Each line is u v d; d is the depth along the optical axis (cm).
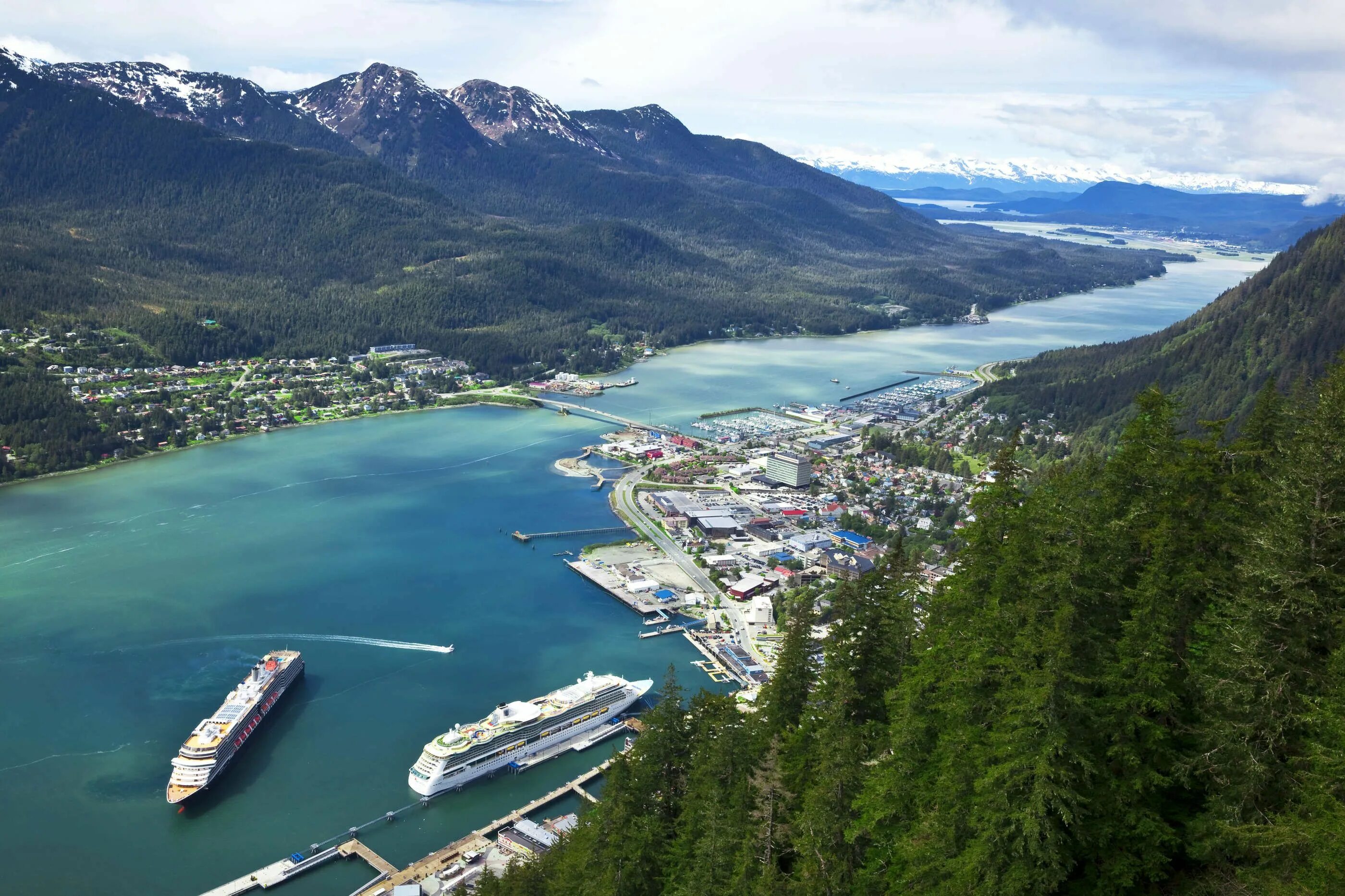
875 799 9269
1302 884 6838
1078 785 7925
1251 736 7819
